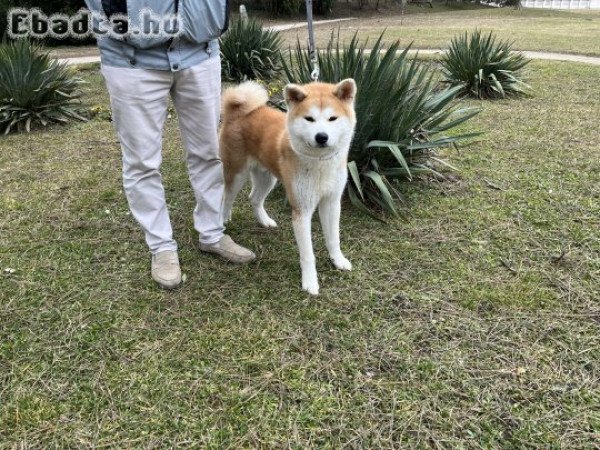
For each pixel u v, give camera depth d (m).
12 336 2.67
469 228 3.65
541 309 2.79
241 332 2.69
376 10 26.66
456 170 4.52
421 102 4.21
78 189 4.48
